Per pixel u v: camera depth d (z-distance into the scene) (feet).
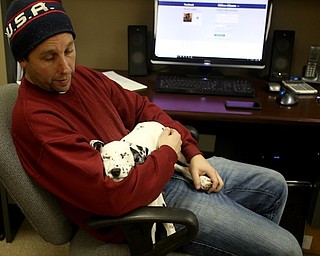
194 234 3.12
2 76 5.36
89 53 6.54
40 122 3.10
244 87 5.49
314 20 6.11
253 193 4.29
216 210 3.67
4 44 5.17
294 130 6.33
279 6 6.06
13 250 5.91
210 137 6.88
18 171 3.22
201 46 5.84
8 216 5.87
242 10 5.64
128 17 6.27
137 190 3.15
